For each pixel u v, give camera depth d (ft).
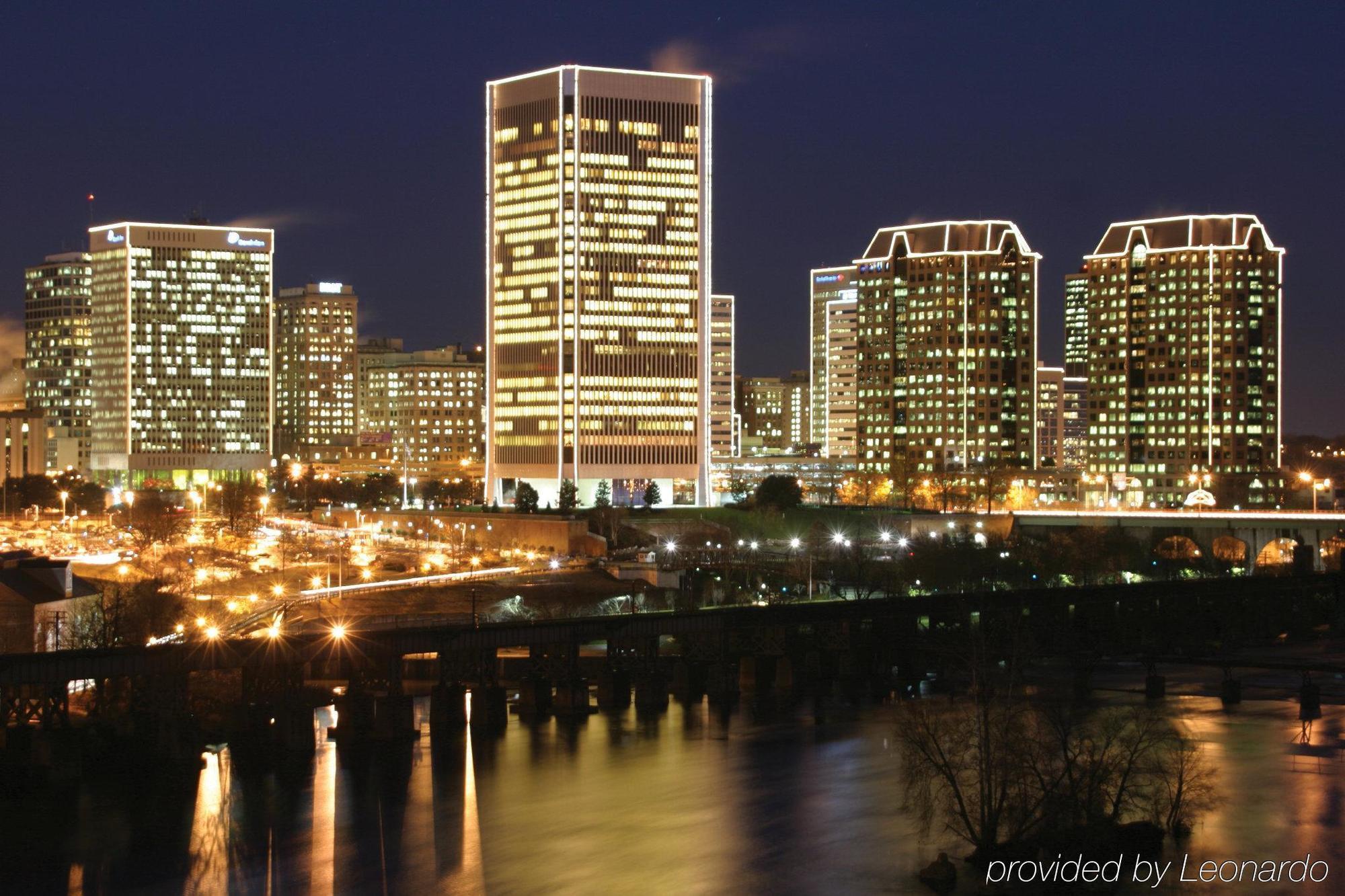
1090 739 566.77
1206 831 536.42
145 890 487.61
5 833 540.93
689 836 542.57
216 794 593.42
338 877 501.15
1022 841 512.63
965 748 540.93
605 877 501.15
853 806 578.25
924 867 503.20
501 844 534.37
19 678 598.75
